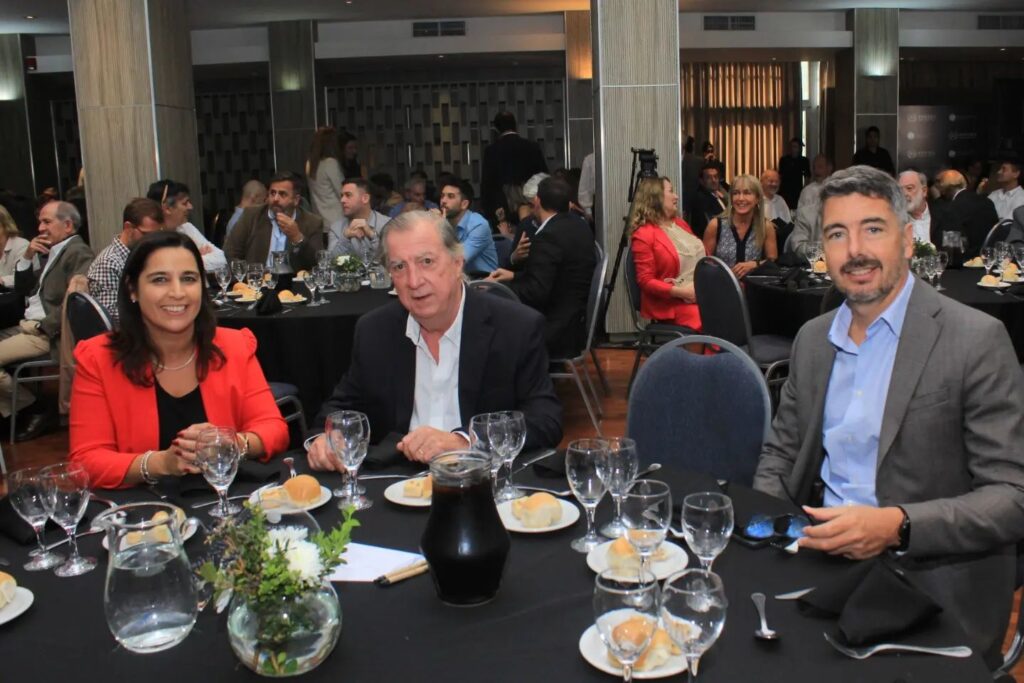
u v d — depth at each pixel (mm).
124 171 7027
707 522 1227
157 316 1956
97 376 1994
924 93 12086
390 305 2240
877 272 1636
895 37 10523
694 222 8156
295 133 10570
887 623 1084
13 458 4359
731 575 1317
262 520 1064
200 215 7617
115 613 1082
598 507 1630
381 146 11680
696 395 2084
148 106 6965
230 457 1584
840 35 10586
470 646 1124
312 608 1043
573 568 1356
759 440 2010
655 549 1243
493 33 10602
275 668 1034
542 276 4039
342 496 1692
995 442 1530
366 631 1172
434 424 2162
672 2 6367
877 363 1716
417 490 1655
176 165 7262
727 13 10633
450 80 11562
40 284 4586
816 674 1037
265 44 10594
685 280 4668
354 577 1339
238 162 11922
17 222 7949
